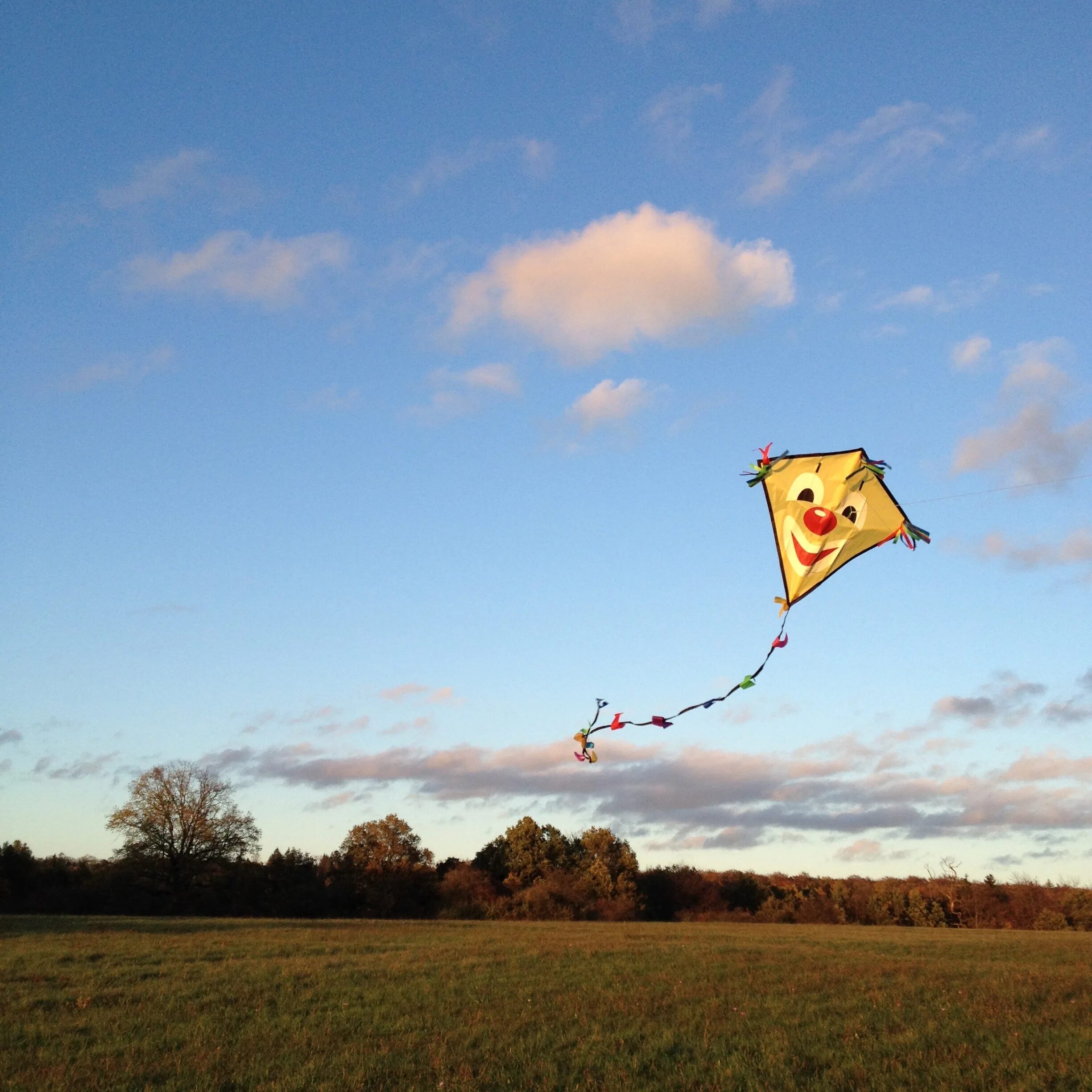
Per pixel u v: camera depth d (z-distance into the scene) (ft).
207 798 276.00
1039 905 297.53
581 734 42.86
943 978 95.81
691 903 326.24
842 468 38.19
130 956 109.60
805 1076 52.24
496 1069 52.90
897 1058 56.65
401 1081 50.21
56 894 269.85
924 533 37.06
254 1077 51.03
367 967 100.48
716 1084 50.21
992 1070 53.16
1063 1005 77.56
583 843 333.01
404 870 302.25
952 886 306.76
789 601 38.37
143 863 267.18
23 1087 48.93
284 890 284.41
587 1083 50.01
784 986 87.71
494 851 335.26
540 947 127.03
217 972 94.73
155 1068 52.70
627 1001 77.71
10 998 76.64
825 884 338.34
